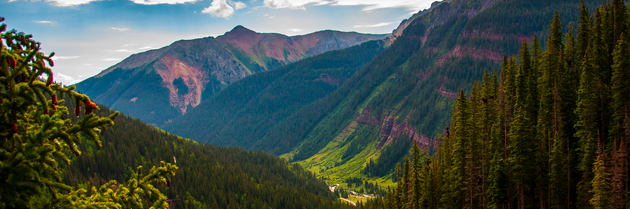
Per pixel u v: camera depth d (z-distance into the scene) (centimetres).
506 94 8538
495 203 6950
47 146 1385
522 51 8831
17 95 1325
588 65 6944
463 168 7462
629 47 6456
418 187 8462
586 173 6075
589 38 7994
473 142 7425
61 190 1457
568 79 7912
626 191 5128
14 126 1337
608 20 7888
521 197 6675
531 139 6662
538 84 8312
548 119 7512
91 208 1488
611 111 6700
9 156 1348
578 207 6169
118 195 1658
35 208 1384
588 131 6506
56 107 1503
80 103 1427
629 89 6188
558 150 6381
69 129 1388
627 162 5372
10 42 1423
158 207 1678
